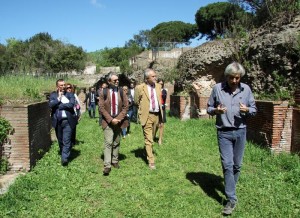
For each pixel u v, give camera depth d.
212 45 16.22
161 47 35.41
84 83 32.28
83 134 12.34
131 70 36.16
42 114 8.66
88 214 4.99
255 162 7.58
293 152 8.05
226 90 5.06
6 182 6.30
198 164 7.61
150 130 7.36
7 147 7.00
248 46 11.61
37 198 5.56
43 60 38.66
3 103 7.39
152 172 7.01
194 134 11.23
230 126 4.95
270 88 9.81
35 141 7.70
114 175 6.87
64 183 6.26
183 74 17.83
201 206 5.24
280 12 11.48
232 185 4.96
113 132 7.09
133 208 5.18
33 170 7.15
